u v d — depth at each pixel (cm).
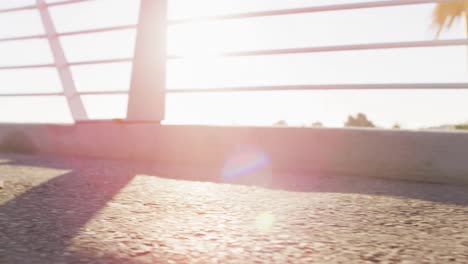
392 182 294
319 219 186
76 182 265
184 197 228
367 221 184
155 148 402
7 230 158
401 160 306
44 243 144
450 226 179
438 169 295
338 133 327
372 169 316
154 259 132
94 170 323
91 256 133
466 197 241
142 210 196
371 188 268
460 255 141
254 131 357
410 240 158
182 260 131
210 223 175
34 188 243
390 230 171
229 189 255
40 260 128
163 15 428
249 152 358
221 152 370
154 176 300
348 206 213
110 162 387
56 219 176
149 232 160
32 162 378
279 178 305
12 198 216
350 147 323
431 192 257
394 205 217
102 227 165
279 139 348
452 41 324
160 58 426
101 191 239
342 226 175
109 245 143
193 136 382
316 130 335
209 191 247
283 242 151
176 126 391
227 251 140
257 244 148
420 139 301
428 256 140
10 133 490
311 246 147
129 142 416
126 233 158
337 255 139
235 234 160
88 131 440
